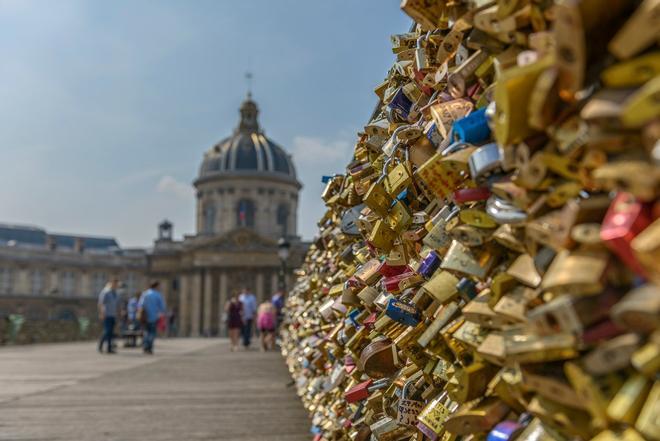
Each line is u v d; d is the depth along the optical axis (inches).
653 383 35.1
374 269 102.0
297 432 233.9
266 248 3585.1
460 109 61.0
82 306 3710.6
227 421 262.2
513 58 48.4
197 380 468.1
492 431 50.6
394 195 83.0
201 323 3538.4
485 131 53.7
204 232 3823.8
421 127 75.5
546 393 41.2
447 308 63.7
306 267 334.0
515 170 47.1
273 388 405.1
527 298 45.4
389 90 103.7
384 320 90.0
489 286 53.7
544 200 41.7
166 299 3791.8
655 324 31.6
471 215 51.7
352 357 122.6
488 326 50.2
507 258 53.4
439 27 67.2
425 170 62.0
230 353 929.5
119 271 3875.5
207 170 3983.8
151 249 4084.6
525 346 41.4
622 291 35.8
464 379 54.3
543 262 42.4
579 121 37.1
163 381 461.1
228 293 3545.8
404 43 98.1
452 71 64.7
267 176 3853.3
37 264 3599.9
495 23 48.1
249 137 4052.7
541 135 41.6
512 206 46.7
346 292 115.0
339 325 137.1
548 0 42.5
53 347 1241.4
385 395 93.1
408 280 78.7
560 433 43.2
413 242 82.0
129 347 1202.6
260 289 3538.4
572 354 39.4
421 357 76.5
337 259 155.2
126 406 315.6
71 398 350.9
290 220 3922.2
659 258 31.4
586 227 37.3
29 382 457.1
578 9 32.2
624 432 35.7
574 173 39.0
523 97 38.6
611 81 33.9
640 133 33.2
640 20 31.4
